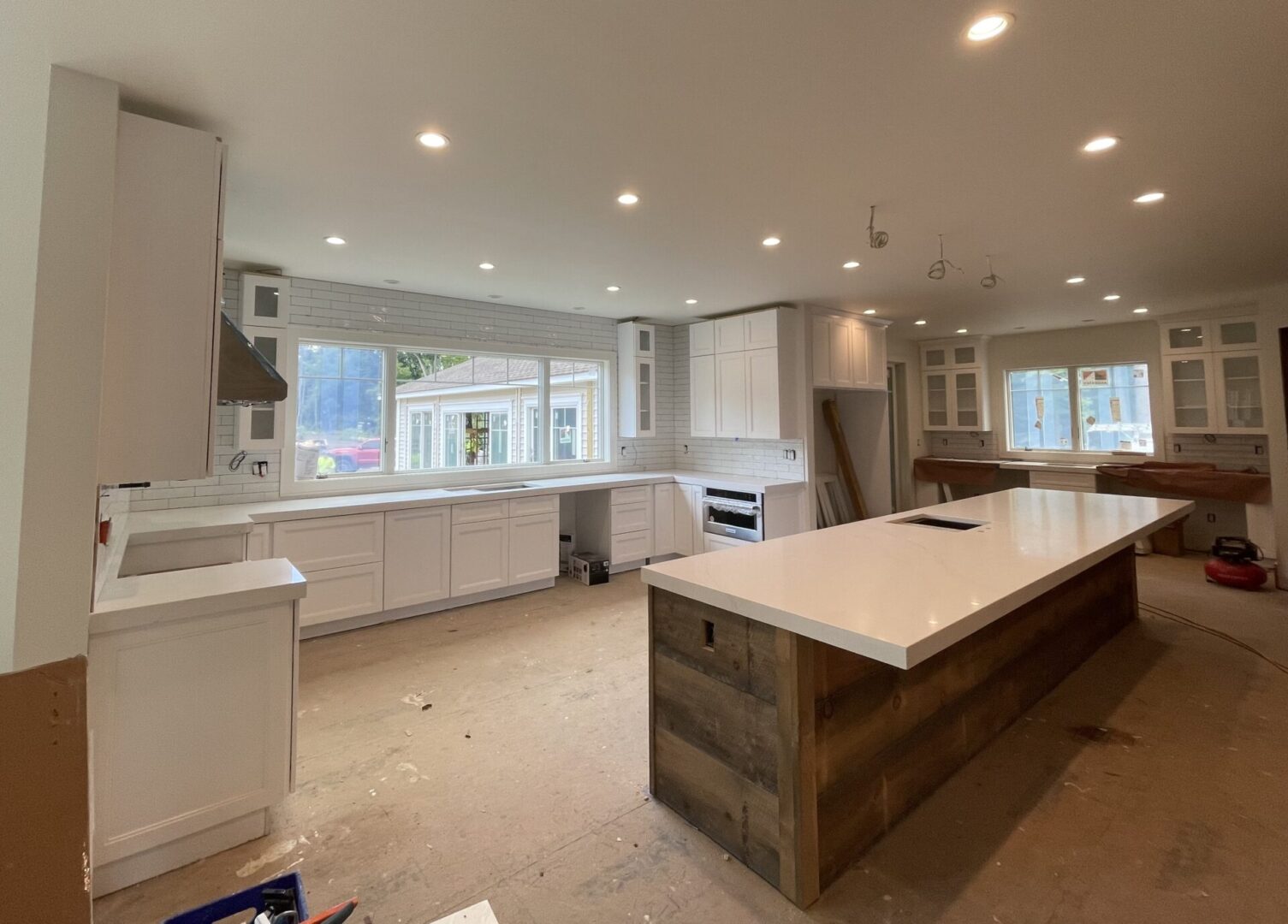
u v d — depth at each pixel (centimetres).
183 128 188
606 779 221
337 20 149
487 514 436
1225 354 533
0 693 66
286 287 387
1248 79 181
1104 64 173
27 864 67
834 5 146
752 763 172
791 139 217
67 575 160
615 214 289
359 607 377
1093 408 650
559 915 158
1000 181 255
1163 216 299
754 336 528
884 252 356
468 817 199
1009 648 257
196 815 179
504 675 313
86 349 165
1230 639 358
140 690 172
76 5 141
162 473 184
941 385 739
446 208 280
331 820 198
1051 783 215
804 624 152
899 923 154
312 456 423
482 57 167
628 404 584
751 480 537
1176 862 174
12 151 165
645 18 150
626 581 507
